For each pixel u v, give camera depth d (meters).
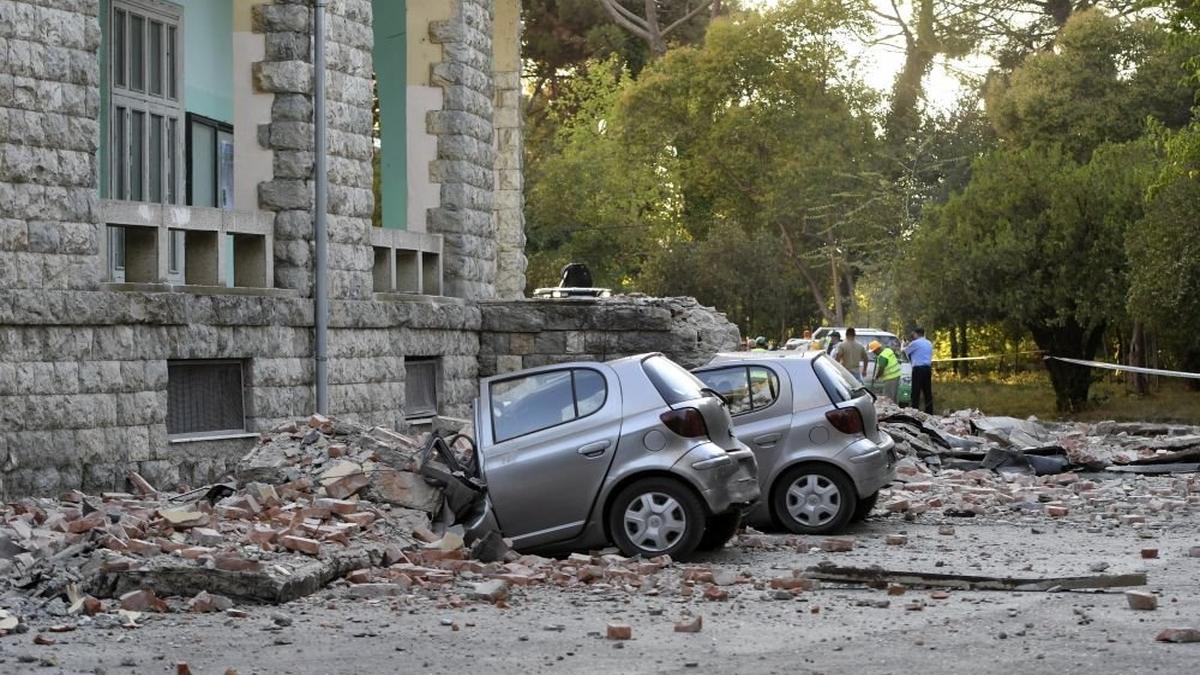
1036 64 59.25
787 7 61.78
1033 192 45.56
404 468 14.73
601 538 13.99
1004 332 51.56
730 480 14.02
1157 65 57.16
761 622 10.79
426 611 11.34
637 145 63.84
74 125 17.27
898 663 9.29
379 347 22.70
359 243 22.20
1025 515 18.12
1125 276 42.91
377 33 25.98
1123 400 48.03
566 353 25.70
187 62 24.09
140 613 11.13
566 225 64.44
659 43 68.50
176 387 19.17
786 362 16.78
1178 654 9.39
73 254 17.27
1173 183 38.53
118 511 14.77
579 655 9.69
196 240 19.80
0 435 16.33
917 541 15.75
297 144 21.09
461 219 25.69
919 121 63.44
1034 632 10.22
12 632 10.50
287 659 9.65
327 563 12.45
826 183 60.03
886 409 25.64
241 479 15.02
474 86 26.12
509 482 13.97
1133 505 18.80
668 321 25.44
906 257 52.47
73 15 17.27
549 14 69.19
